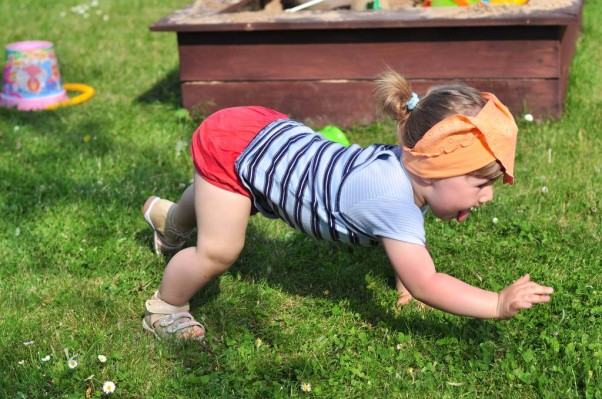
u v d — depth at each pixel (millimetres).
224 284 3400
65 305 3281
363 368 2809
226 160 2775
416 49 4930
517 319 3002
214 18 5227
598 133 4816
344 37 5004
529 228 3697
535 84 4887
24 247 3744
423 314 3100
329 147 2762
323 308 3191
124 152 4898
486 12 4828
